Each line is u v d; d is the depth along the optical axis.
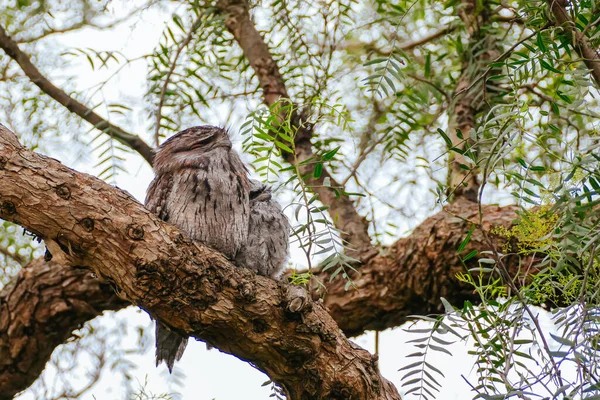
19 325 12.25
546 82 11.11
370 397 8.00
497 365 6.59
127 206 7.20
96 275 7.60
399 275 11.38
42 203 6.95
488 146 9.20
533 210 8.57
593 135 7.07
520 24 11.10
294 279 7.71
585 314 5.84
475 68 10.75
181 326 7.48
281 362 7.82
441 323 6.87
